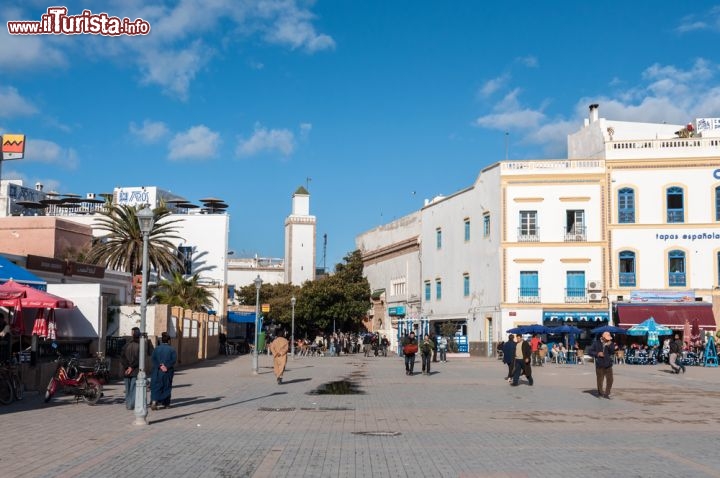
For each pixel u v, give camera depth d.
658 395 22.72
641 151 53.56
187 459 10.91
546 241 54.00
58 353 21.67
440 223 66.56
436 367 39.62
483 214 57.84
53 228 46.84
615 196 53.69
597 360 21.78
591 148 58.44
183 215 71.81
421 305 70.62
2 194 74.50
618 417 16.69
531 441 12.91
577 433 13.96
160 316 33.09
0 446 11.97
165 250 53.09
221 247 71.50
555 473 10.05
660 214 52.97
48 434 13.30
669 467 10.53
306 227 101.38
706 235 52.34
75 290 25.47
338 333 77.56
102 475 9.73
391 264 81.00
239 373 32.12
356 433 13.77
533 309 53.62
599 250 53.47
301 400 20.14
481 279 57.94
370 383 26.92
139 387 14.52
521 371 28.48
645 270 52.84
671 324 49.94
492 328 55.84
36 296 20.84
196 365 39.22
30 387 20.88
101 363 19.41
